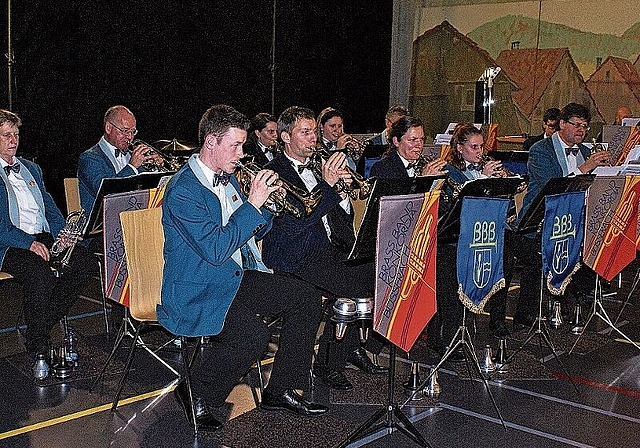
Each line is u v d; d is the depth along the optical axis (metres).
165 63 7.50
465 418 3.51
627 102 8.64
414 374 3.82
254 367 4.09
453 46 9.91
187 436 3.25
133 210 3.57
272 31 8.48
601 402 3.74
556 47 9.12
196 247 3.05
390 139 4.30
